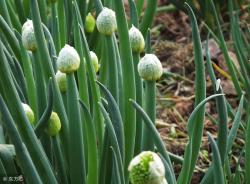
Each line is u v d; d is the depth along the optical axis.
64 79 1.11
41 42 1.08
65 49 1.00
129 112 1.08
